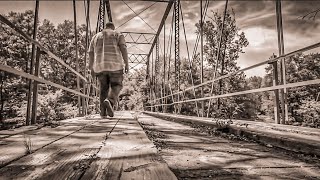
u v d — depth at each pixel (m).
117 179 0.95
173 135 3.16
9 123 15.26
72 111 15.91
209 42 24.31
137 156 1.35
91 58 5.65
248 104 27.48
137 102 36.94
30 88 3.36
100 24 12.30
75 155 1.38
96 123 3.78
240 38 23.28
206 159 1.73
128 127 3.08
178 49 12.64
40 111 13.59
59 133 2.41
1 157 1.32
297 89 23.38
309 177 1.33
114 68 5.20
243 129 3.08
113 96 5.39
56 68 29.05
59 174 1.03
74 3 7.30
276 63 3.87
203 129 4.00
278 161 1.70
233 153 1.98
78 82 6.83
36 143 1.79
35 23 3.50
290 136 2.38
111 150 1.52
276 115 4.02
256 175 1.35
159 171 1.06
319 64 27.20
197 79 28.94
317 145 1.85
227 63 23.77
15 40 22.31
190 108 25.59
